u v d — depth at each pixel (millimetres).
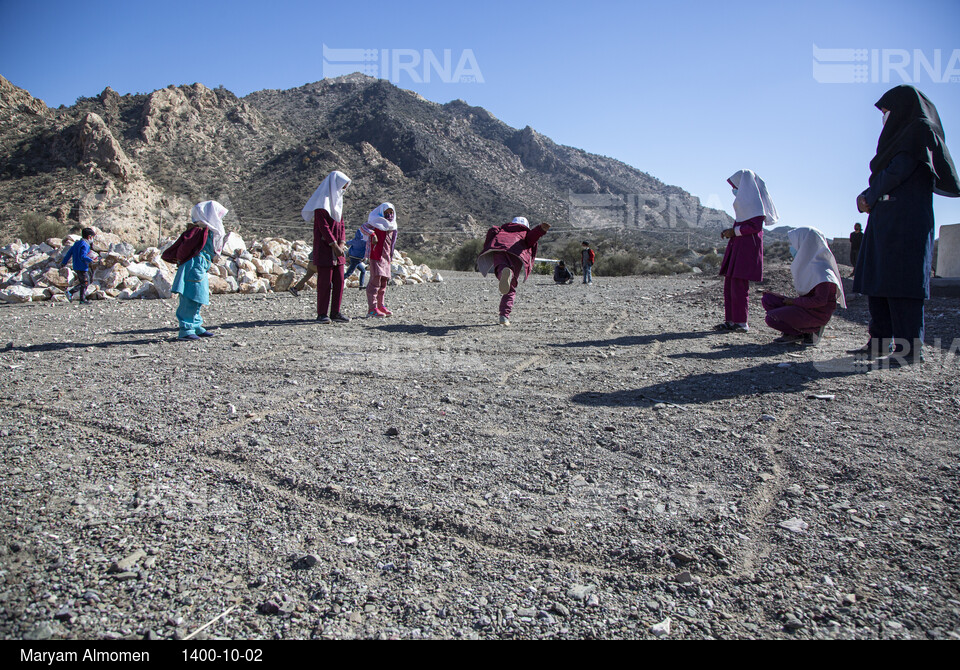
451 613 2139
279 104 134000
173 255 7742
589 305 11766
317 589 2270
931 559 2385
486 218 94500
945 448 3510
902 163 5465
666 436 3859
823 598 2178
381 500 2973
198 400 4738
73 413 4367
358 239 15461
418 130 121938
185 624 2070
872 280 5840
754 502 2936
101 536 2627
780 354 6355
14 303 12883
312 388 5137
